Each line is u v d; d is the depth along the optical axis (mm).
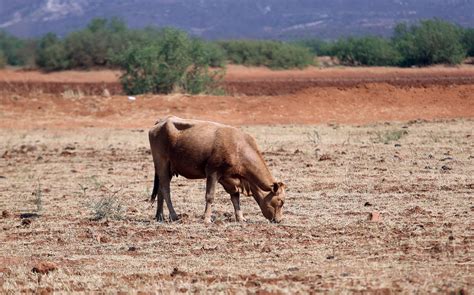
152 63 133000
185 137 48062
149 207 55031
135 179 68500
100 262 39281
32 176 71938
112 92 142500
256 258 39031
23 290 34500
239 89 147500
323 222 47219
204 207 54250
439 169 66938
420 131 93188
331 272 35562
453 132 91250
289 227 46000
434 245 40344
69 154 84938
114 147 89688
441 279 33781
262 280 34594
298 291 32594
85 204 56031
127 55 135500
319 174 66500
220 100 119500
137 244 43281
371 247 40375
